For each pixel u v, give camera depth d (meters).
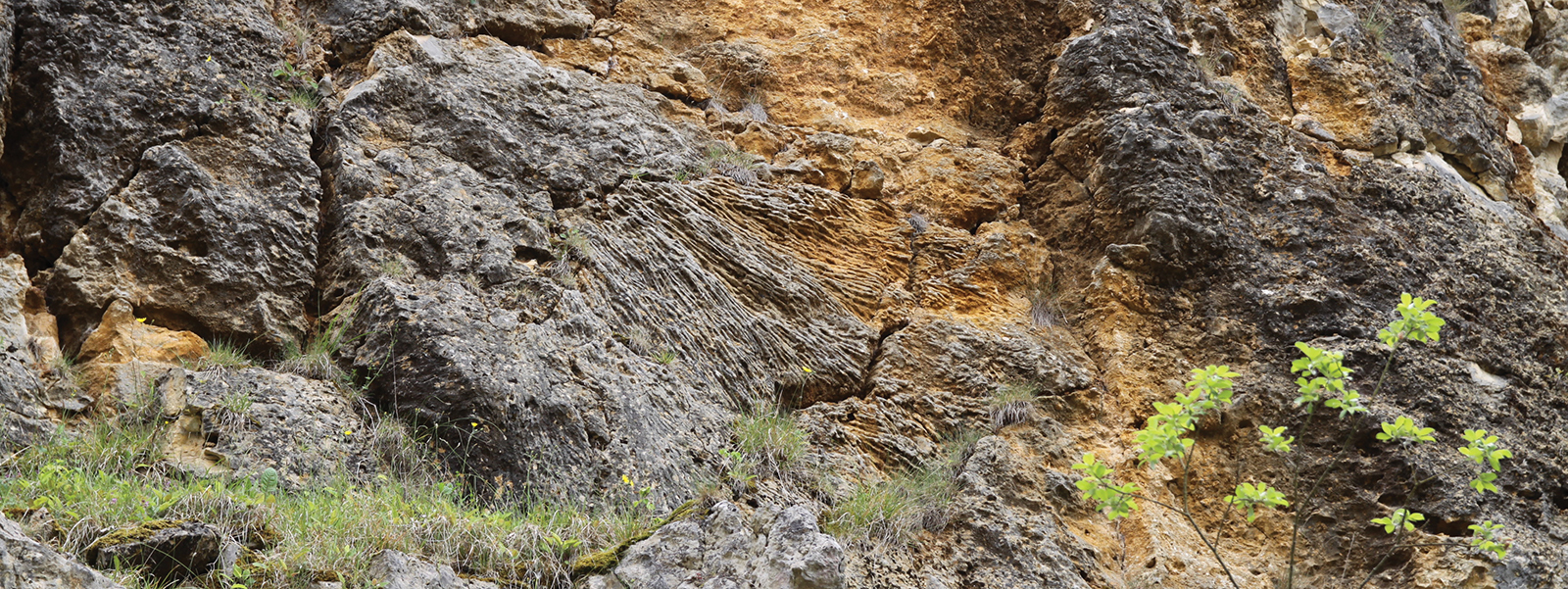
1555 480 6.30
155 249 5.01
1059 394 6.34
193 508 3.62
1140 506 5.85
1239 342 6.63
